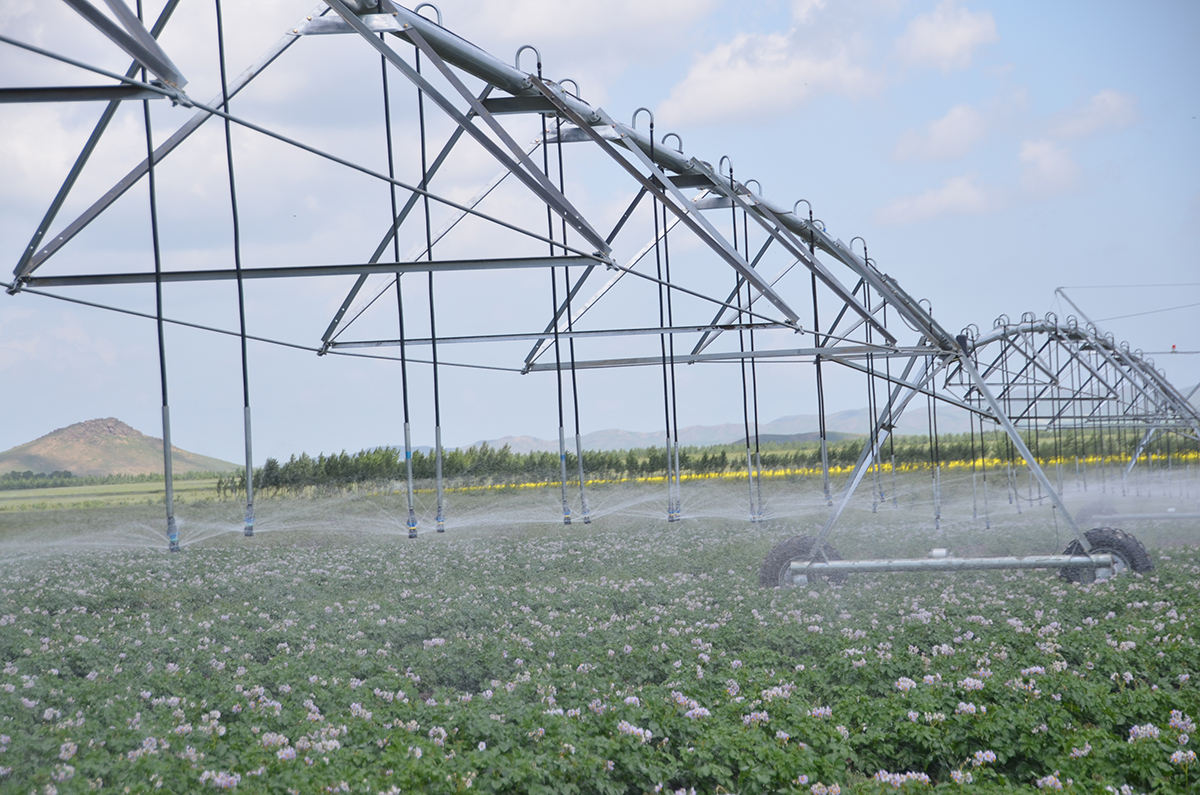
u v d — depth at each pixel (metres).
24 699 9.20
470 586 19.08
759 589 16.67
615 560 23.80
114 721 8.91
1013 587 16.67
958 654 11.01
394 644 13.97
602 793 7.44
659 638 12.48
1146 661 10.48
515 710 9.05
